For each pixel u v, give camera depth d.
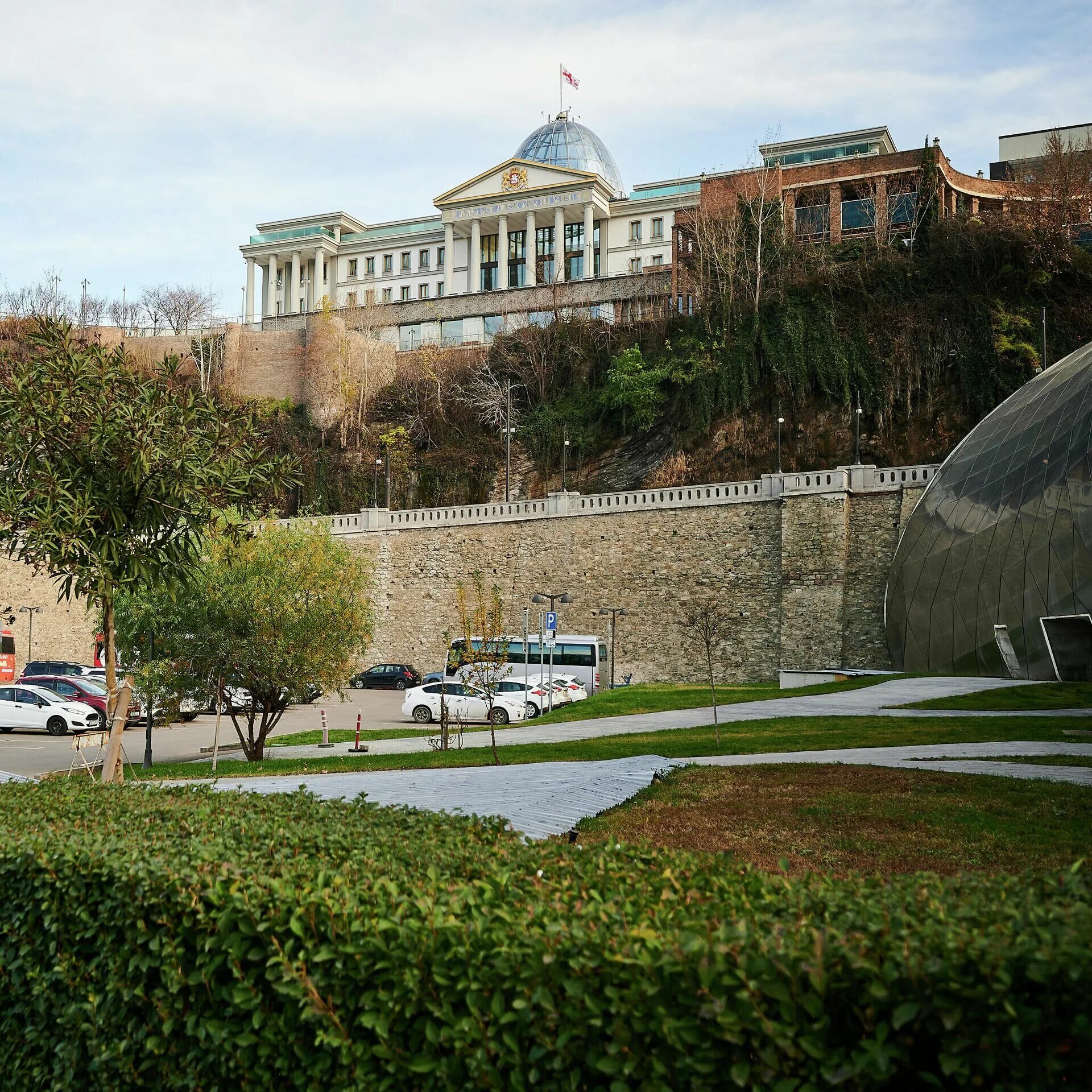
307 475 72.56
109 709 13.41
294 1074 4.59
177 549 13.86
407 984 4.16
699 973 3.54
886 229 67.19
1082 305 57.72
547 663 47.22
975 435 42.09
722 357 63.44
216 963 4.93
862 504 43.94
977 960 3.32
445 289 97.50
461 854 5.72
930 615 39.22
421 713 38.25
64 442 12.89
